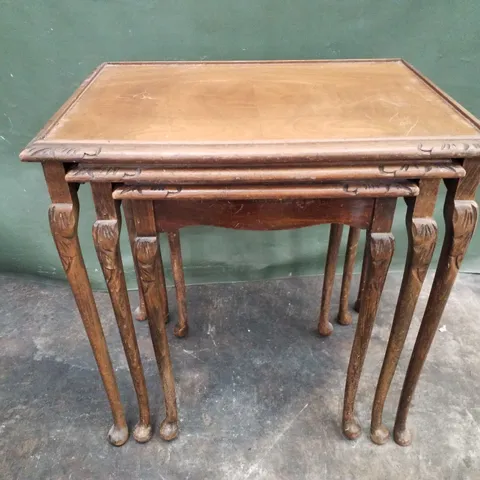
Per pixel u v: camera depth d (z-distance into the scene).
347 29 1.14
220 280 1.51
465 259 1.52
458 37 1.16
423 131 0.70
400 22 1.14
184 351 1.26
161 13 1.10
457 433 1.05
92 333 0.88
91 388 1.17
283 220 0.75
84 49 1.14
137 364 0.95
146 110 0.79
